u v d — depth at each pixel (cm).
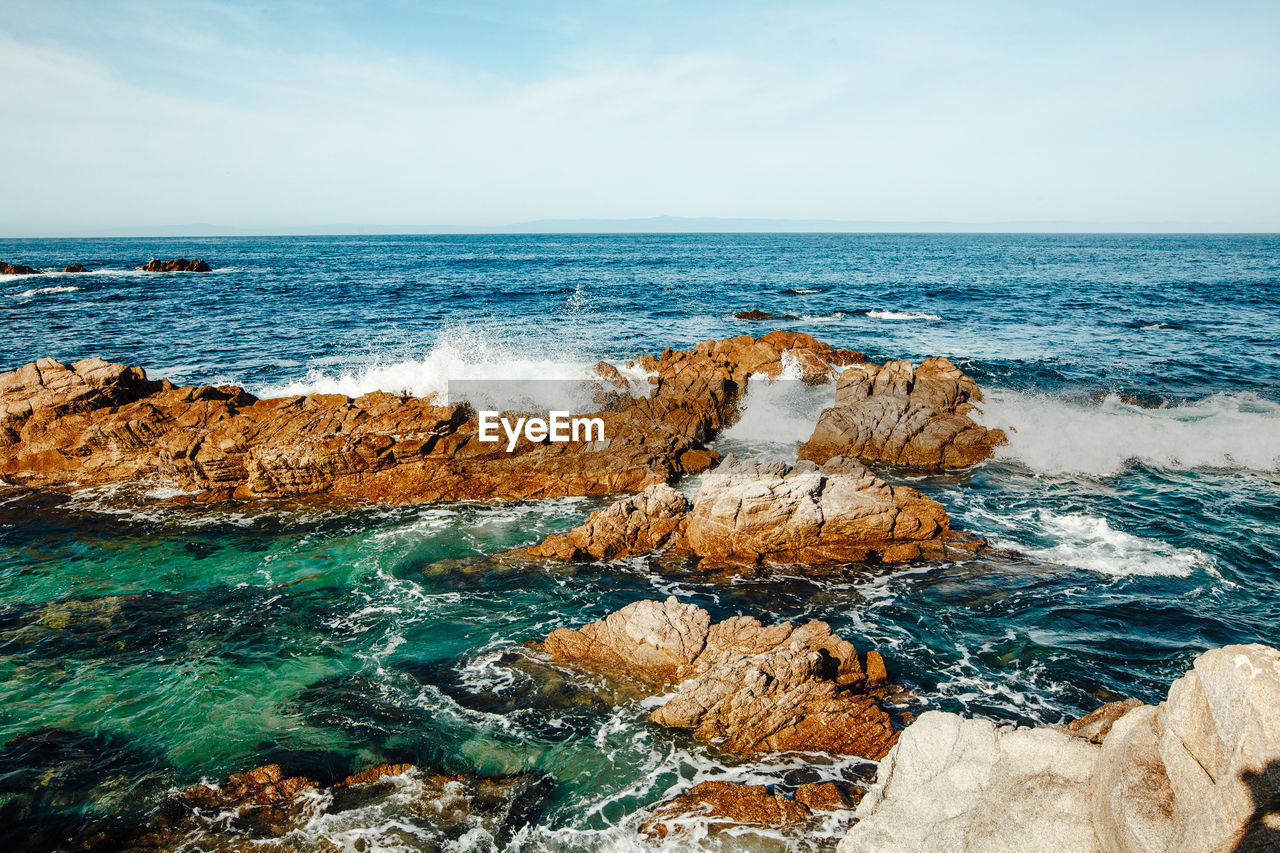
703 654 1073
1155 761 552
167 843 787
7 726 969
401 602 1299
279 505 1730
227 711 1007
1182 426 2094
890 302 5241
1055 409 2261
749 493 1425
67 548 1501
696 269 8925
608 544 1468
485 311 4775
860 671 1050
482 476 1806
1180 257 11375
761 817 807
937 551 1439
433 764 910
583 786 873
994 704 1008
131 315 4500
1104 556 1432
